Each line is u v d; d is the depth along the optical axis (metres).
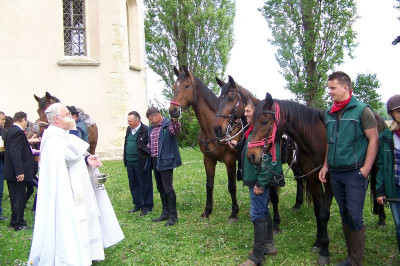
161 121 6.23
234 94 5.73
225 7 25.88
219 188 8.61
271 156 4.19
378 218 6.00
